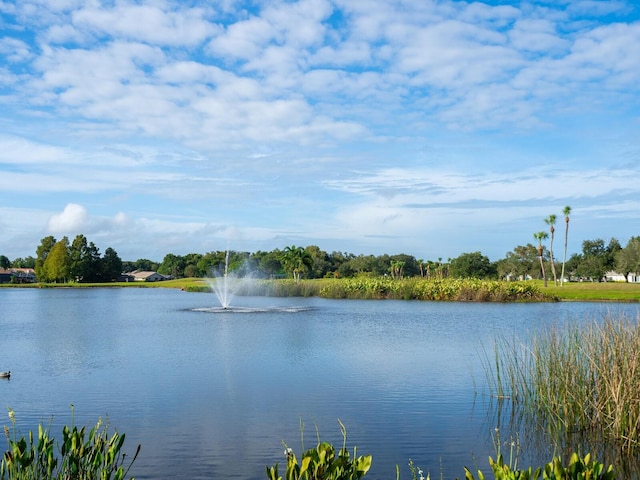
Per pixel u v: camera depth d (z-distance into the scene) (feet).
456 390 63.26
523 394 56.34
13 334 123.44
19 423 50.78
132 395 61.46
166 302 254.68
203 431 48.11
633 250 407.23
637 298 230.68
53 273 554.87
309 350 96.02
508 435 46.57
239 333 122.93
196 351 95.30
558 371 51.11
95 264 587.27
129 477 37.78
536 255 558.97
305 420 51.52
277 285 301.02
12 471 23.97
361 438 46.26
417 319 155.02
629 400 42.83
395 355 89.81
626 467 38.68
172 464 40.27
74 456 25.16
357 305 216.54
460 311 182.60
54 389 64.80
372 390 63.57
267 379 70.23
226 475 38.24
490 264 456.04
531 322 143.33
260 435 47.03
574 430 46.73
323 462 21.97
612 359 46.55
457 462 40.68
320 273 561.84
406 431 48.03
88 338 115.24
